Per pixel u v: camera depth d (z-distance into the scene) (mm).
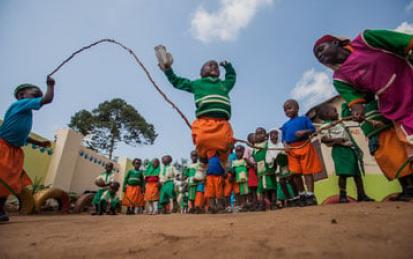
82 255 1769
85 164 16312
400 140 2996
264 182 6516
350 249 1450
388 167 3357
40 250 1944
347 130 5000
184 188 12312
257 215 2932
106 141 27578
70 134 14891
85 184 16219
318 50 3592
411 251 1375
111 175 9977
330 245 1534
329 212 2600
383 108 3141
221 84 4078
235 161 8078
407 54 2904
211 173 4738
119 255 1710
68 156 14617
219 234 1983
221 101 3898
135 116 28766
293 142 5152
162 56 4047
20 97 4211
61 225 3184
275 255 1449
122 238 2125
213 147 3760
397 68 3006
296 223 2152
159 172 10273
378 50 3084
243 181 7777
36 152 13508
